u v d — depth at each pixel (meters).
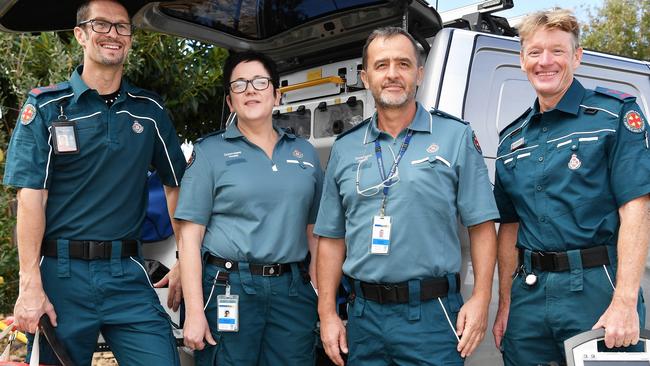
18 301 2.34
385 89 2.37
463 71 2.87
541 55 2.34
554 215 2.32
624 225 2.20
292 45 3.60
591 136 2.27
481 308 2.32
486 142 2.88
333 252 2.55
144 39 5.47
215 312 2.54
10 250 5.07
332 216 2.53
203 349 2.58
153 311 2.54
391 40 2.37
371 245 2.33
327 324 2.53
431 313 2.31
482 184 2.36
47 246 2.44
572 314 2.27
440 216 2.33
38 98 2.43
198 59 5.94
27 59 5.49
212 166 2.59
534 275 2.36
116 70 2.50
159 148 2.71
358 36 3.34
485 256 2.36
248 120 2.62
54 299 2.42
